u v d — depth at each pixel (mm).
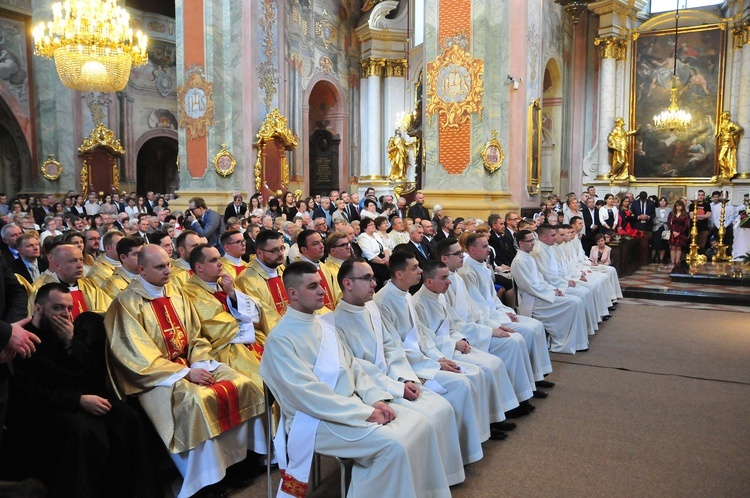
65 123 19422
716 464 4266
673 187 18531
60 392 3438
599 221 14016
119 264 6035
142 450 3543
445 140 12094
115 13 11219
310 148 22266
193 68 14547
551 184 19219
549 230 7582
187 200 14641
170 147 25891
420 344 4555
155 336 4152
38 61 19359
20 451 3416
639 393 5797
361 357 3912
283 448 3494
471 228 9312
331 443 3312
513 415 5227
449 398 4219
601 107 19250
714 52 17922
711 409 5355
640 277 13242
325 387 3365
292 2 18250
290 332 3473
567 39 19234
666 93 18547
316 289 3480
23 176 19844
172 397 3799
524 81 12883
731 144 17547
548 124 19047
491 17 11773
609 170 19344
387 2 21453
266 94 16016
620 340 7914
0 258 3199
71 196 16641
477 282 6090
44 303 3506
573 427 4957
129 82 22156
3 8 18625
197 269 4715
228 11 14547
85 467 3289
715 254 14969
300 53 18750
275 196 14508
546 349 6070
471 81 11766
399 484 3207
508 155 12469
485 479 4035
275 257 5465
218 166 14414
